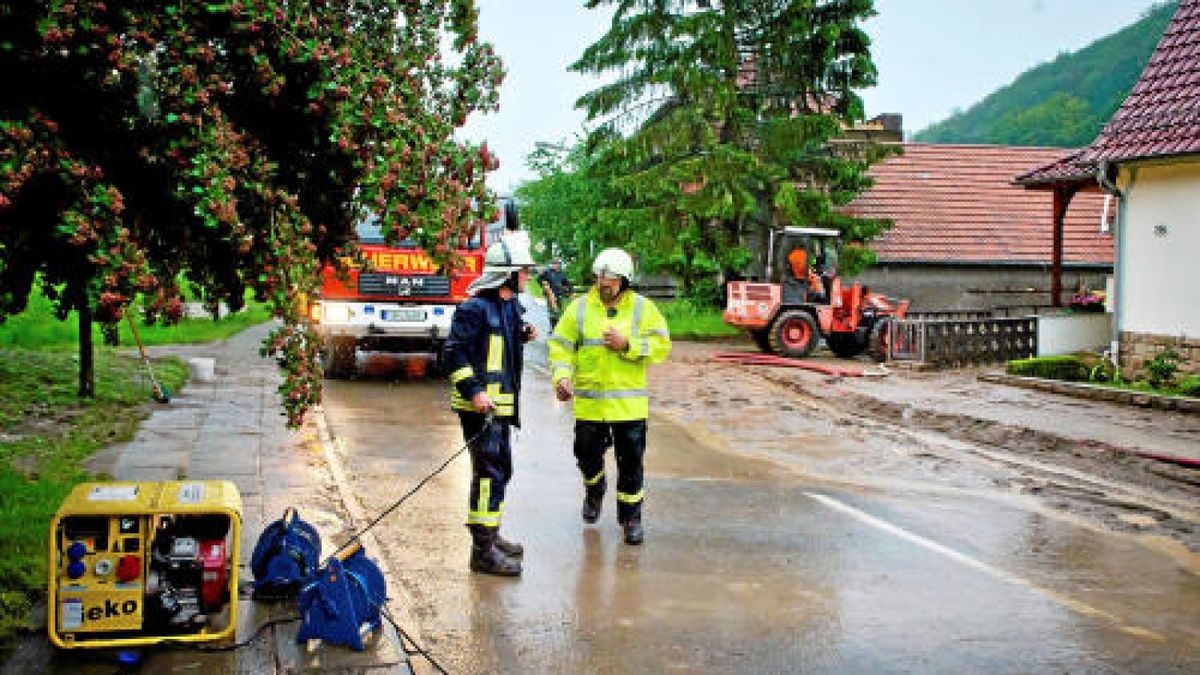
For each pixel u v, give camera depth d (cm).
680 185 2566
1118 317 1831
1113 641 552
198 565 486
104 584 470
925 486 933
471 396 616
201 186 493
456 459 959
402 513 757
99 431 954
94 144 526
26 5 472
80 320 1105
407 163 546
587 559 670
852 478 958
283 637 499
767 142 2500
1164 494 937
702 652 516
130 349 1692
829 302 2173
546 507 808
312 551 559
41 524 602
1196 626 580
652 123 2638
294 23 509
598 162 2673
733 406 1388
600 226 2848
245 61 520
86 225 470
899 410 1384
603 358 714
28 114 487
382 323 1473
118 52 471
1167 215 1730
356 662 476
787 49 2442
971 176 3206
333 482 816
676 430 1185
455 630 535
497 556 629
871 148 2594
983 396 1534
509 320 644
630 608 578
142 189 545
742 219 2636
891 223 2578
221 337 1975
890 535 754
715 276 2736
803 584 632
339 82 519
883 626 563
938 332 1931
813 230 2136
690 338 2517
